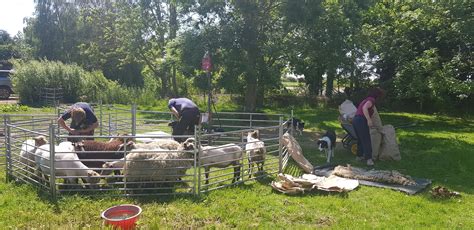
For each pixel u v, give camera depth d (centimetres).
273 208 638
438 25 1933
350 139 1141
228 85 1518
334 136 1036
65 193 674
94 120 818
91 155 720
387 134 1037
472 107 2217
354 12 1628
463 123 1914
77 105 820
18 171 775
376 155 1038
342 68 1978
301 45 1591
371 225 577
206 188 720
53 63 2605
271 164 887
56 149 700
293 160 988
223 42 1505
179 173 720
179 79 2894
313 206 650
